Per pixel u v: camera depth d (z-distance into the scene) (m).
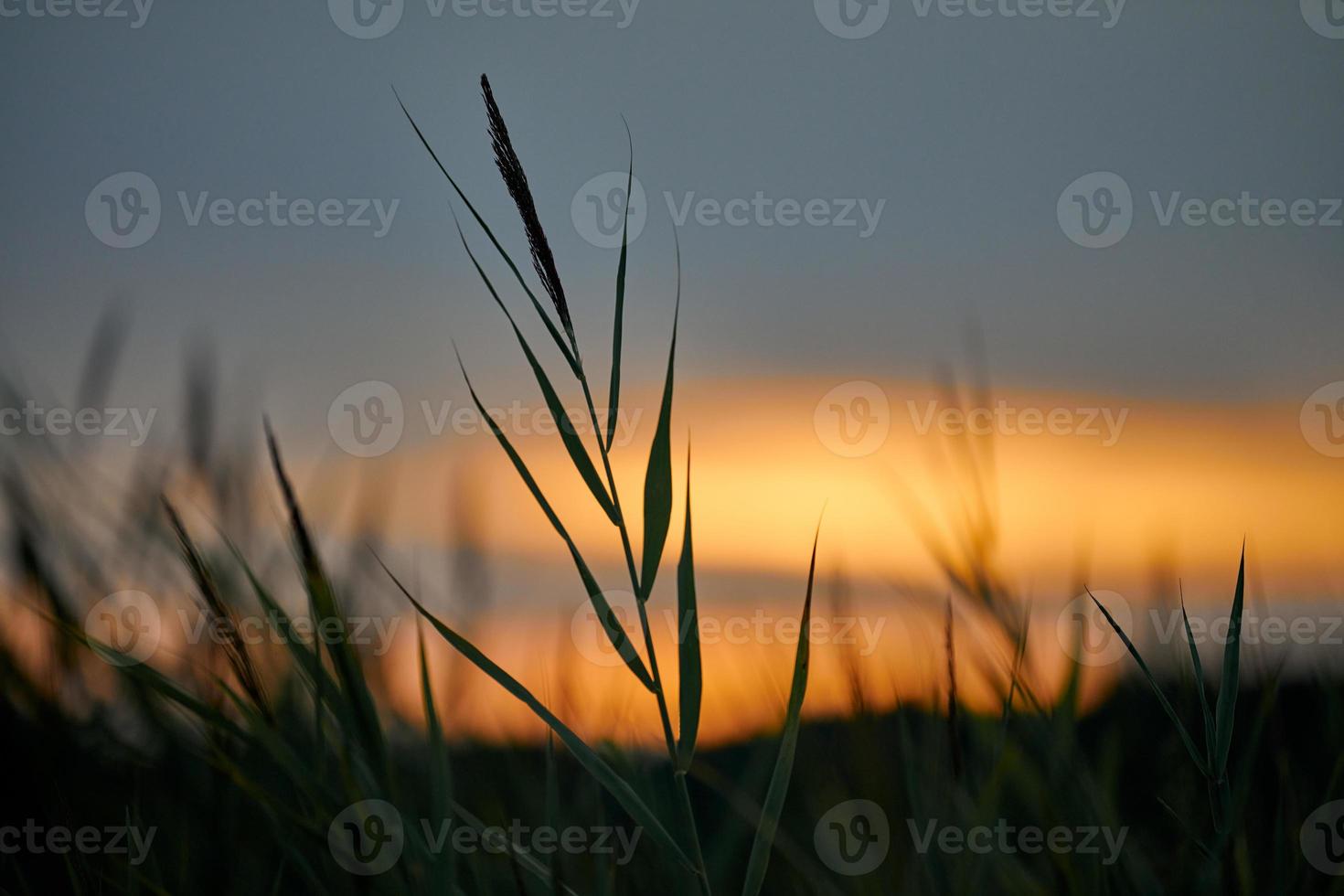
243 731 2.68
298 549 2.67
